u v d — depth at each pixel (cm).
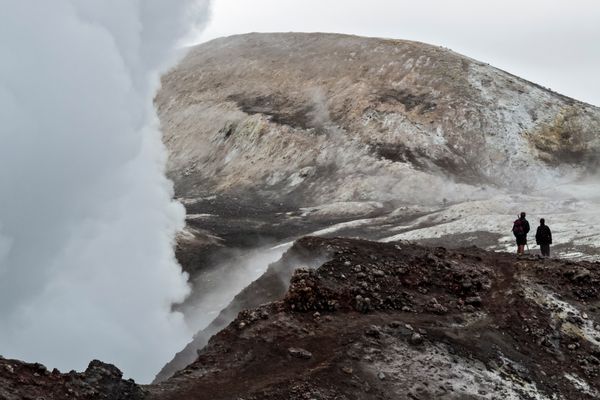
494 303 2005
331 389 1495
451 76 10331
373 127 9475
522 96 9912
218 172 9919
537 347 1834
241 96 11650
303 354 1627
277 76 11844
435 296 2016
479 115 9469
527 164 8625
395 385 1559
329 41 12506
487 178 8469
